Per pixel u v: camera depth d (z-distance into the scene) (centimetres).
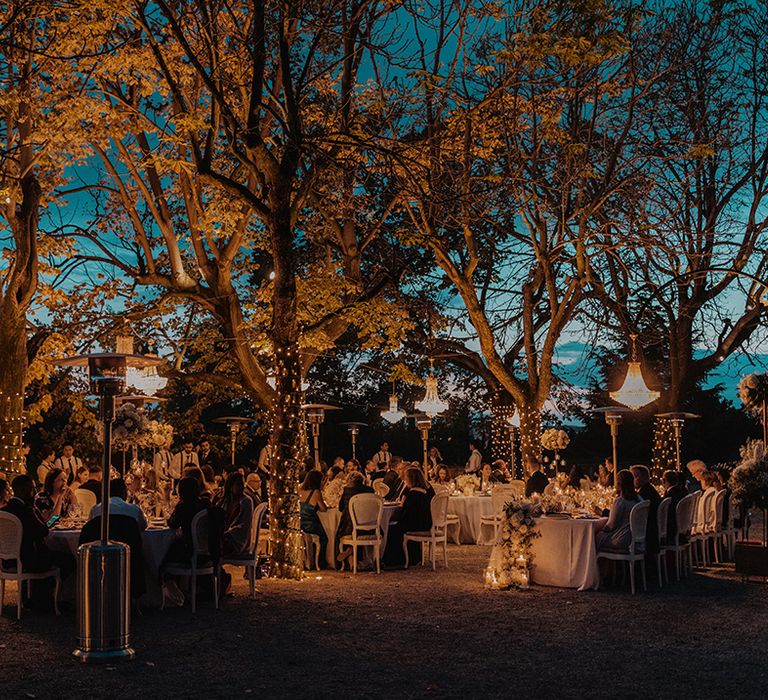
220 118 1547
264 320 2159
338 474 1669
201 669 837
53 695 750
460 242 2333
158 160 1697
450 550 1859
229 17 1678
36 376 2164
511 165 1992
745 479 1369
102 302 2372
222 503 1264
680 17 2442
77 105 1792
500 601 1206
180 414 3291
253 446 4097
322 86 1888
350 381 4212
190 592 1200
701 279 2703
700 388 4025
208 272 2188
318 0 1468
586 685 784
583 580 1296
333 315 1580
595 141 2153
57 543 1153
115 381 897
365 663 862
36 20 1714
